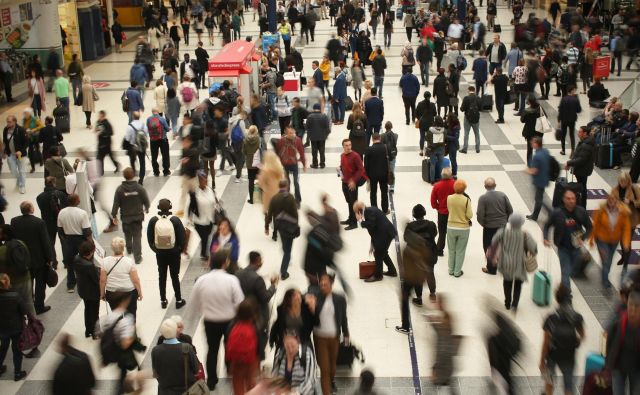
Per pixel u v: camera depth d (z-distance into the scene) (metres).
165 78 33.00
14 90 39.03
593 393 11.93
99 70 44.59
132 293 14.84
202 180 18.41
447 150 24.00
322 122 25.23
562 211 16.20
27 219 16.23
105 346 12.59
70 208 17.02
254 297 13.32
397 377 14.03
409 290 15.41
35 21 41.62
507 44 48.06
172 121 30.14
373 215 17.14
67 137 30.53
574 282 17.47
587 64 35.47
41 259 16.42
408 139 29.09
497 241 15.73
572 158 21.06
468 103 26.64
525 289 17.16
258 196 22.36
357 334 15.50
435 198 18.48
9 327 14.01
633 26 41.88
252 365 12.27
